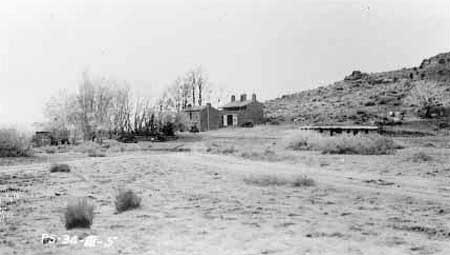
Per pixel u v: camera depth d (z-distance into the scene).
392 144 34.12
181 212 12.09
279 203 13.54
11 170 24.09
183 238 9.29
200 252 8.26
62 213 12.15
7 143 34.50
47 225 10.66
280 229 10.06
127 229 10.11
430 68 118.00
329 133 46.16
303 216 11.55
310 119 81.06
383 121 66.62
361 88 116.56
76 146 46.28
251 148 38.62
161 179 19.84
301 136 37.38
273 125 77.50
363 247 8.54
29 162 29.94
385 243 8.82
